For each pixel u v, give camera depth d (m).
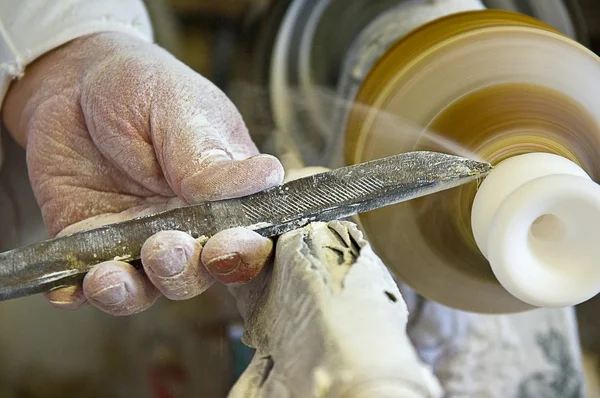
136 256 0.49
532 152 0.54
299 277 0.42
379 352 0.34
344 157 0.67
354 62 0.83
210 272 0.48
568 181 0.46
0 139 0.86
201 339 0.91
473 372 0.74
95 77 0.65
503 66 0.56
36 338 0.89
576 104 0.55
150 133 0.60
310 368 0.38
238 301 0.59
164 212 0.50
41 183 0.67
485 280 0.60
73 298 0.53
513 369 0.75
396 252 0.62
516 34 0.56
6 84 0.74
